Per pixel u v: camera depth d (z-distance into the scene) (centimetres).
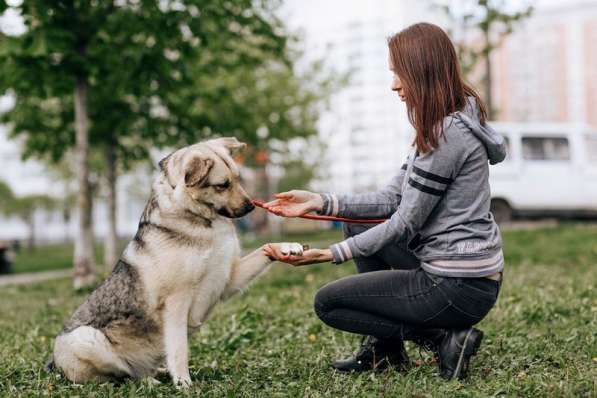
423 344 362
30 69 907
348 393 316
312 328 491
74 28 918
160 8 904
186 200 350
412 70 307
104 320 361
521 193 1398
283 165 2302
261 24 1059
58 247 3128
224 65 1227
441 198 305
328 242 1485
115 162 1339
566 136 1422
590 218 1446
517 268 891
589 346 390
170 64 962
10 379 373
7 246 1717
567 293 618
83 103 991
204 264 353
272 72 1944
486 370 349
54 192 2961
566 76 4650
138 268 356
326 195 360
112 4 947
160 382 358
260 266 376
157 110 1312
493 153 309
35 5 833
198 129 1292
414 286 315
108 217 1316
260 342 466
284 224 2103
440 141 298
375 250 317
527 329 463
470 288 302
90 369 362
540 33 4700
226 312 607
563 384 305
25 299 923
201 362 414
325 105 2167
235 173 363
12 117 1182
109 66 938
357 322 334
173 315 350
